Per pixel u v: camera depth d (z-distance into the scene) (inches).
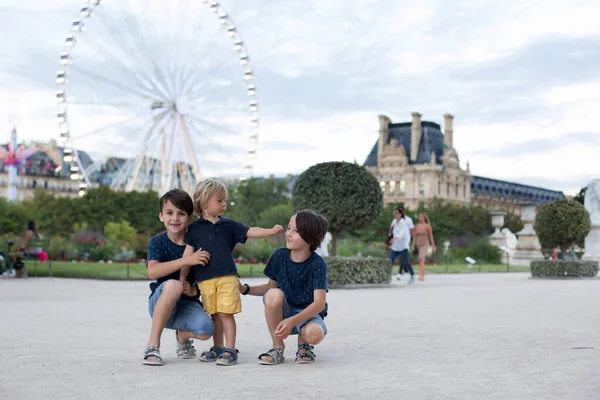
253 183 3786.9
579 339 294.4
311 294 236.7
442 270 1232.2
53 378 205.3
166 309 230.4
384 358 244.5
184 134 1811.0
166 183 1818.4
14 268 830.5
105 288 661.3
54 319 382.6
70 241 1360.7
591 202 1293.1
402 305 478.3
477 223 3988.7
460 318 386.3
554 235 968.9
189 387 191.0
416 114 5708.7
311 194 712.4
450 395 179.6
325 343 285.0
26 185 5383.9
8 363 233.0
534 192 7327.8
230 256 237.9
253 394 181.0
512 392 183.2
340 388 189.2
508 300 521.3
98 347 273.4
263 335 313.4
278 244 1621.6
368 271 703.1
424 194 5610.2
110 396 179.3
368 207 711.7
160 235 243.9
